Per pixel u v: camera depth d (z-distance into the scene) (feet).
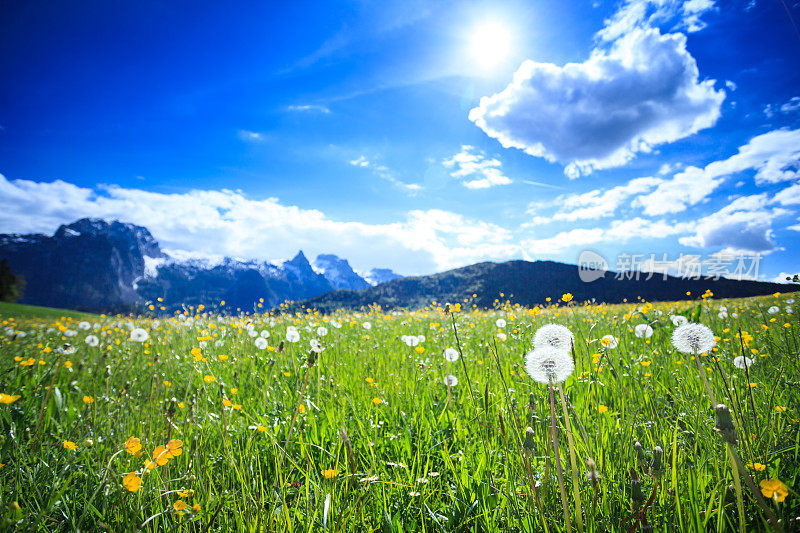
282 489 1.68
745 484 1.58
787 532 1.37
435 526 1.66
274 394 3.12
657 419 2.20
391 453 2.18
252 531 1.52
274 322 8.50
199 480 1.81
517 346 4.23
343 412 2.47
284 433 2.35
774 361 3.11
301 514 1.61
